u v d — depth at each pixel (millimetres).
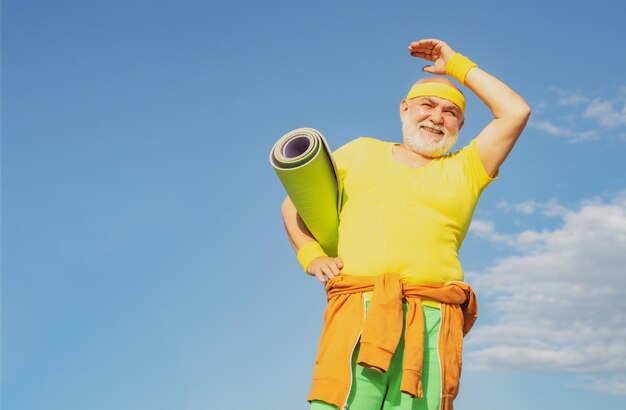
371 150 4453
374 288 3982
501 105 4270
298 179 4199
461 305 4191
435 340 4008
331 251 4668
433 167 4312
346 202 4328
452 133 4426
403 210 4148
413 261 4055
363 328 3896
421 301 4023
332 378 3885
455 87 4508
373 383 3926
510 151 4293
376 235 4117
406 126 4477
